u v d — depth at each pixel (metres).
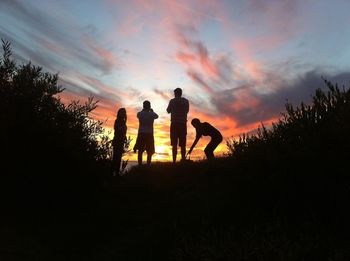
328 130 5.95
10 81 8.19
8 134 7.43
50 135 7.97
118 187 9.77
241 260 4.51
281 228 5.23
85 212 8.16
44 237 6.68
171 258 5.19
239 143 7.66
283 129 6.80
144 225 7.09
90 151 9.00
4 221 7.00
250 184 6.55
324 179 5.69
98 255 6.06
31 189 7.75
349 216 5.21
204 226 5.76
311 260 4.43
